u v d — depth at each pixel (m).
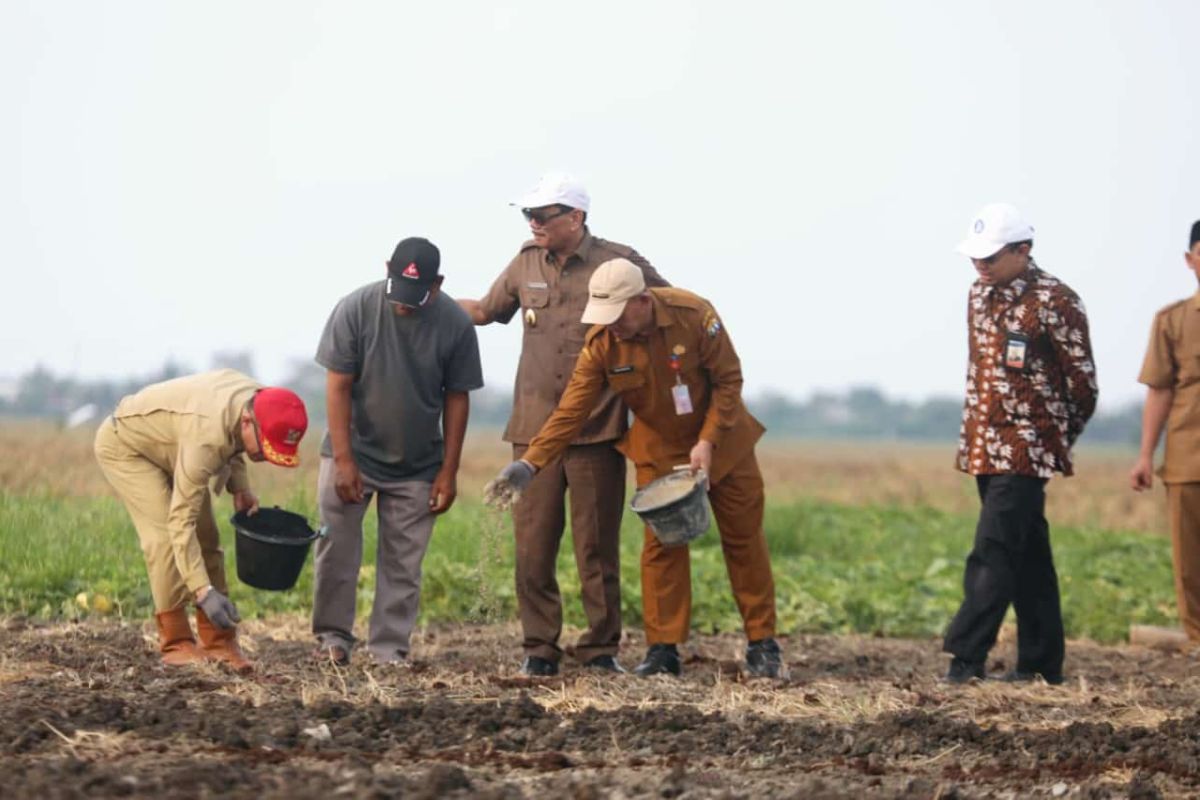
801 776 12.02
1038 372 17.41
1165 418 21.33
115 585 21.14
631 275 16.00
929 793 11.47
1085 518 55.53
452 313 16.77
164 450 15.70
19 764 11.26
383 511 17.03
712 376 16.77
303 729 12.72
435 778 10.88
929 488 80.38
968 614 17.66
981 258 17.31
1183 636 23.61
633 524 31.84
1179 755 12.92
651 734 13.20
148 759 11.62
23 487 33.41
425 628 21.83
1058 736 13.62
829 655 21.25
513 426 17.48
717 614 23.69
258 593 22.25
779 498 57.09
